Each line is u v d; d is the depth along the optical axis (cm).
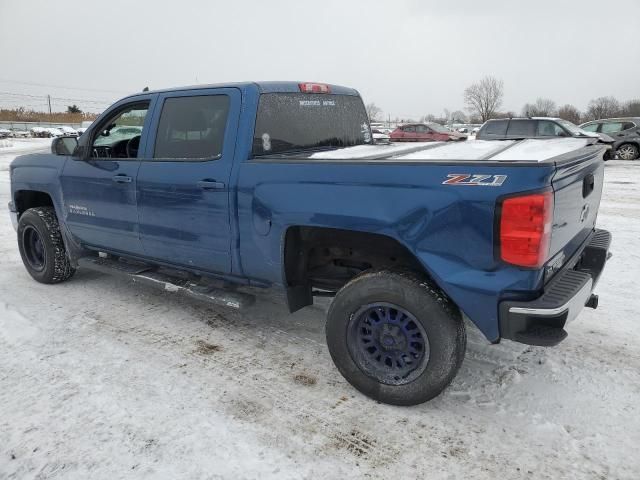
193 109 361
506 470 240
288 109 360
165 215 375
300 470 242
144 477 237
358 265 335
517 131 1481
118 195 406
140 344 372
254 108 334
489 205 240
